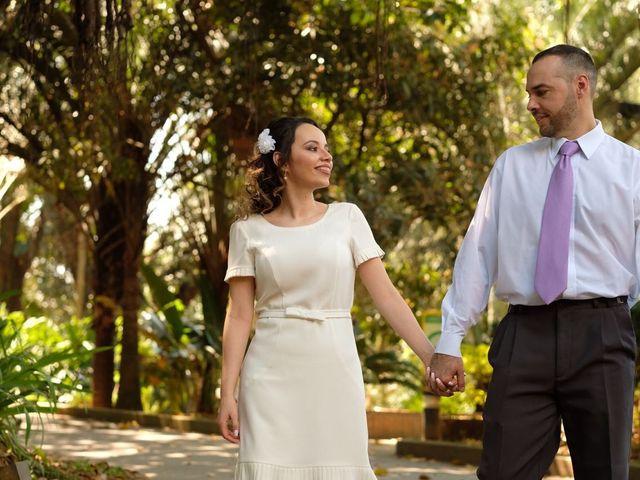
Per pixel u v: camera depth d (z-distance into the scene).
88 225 17.77
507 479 4.29
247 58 13.79
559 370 4.25
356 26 13.78
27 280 34.41
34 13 8.98
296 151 4.58
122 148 16.33
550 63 4.36
